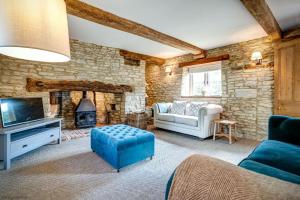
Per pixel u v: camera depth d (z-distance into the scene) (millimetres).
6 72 3363
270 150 1621
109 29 3496
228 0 2352
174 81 5742
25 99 3000
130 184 1894
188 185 610
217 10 2629
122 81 5145
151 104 6539
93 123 4973
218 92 4684
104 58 4734
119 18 2830
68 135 3910
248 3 2172
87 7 2469
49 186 1815
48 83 3846
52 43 1229
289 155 1501
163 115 4645
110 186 1845
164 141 3639
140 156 2416
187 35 3699
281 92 3271
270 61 3670
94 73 4566
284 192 504
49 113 3908
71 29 3498
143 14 2770
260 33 3584
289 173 1203
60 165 2336
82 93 5008
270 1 2357
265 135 3734
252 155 1584
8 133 2191
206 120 3764
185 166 704
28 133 2725
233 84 4242
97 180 1963
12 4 1101
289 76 3143
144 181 1963
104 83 4746
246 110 4020
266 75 3725
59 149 2990
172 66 5816
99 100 5664
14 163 2371
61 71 4051
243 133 4066
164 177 2064
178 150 3057
